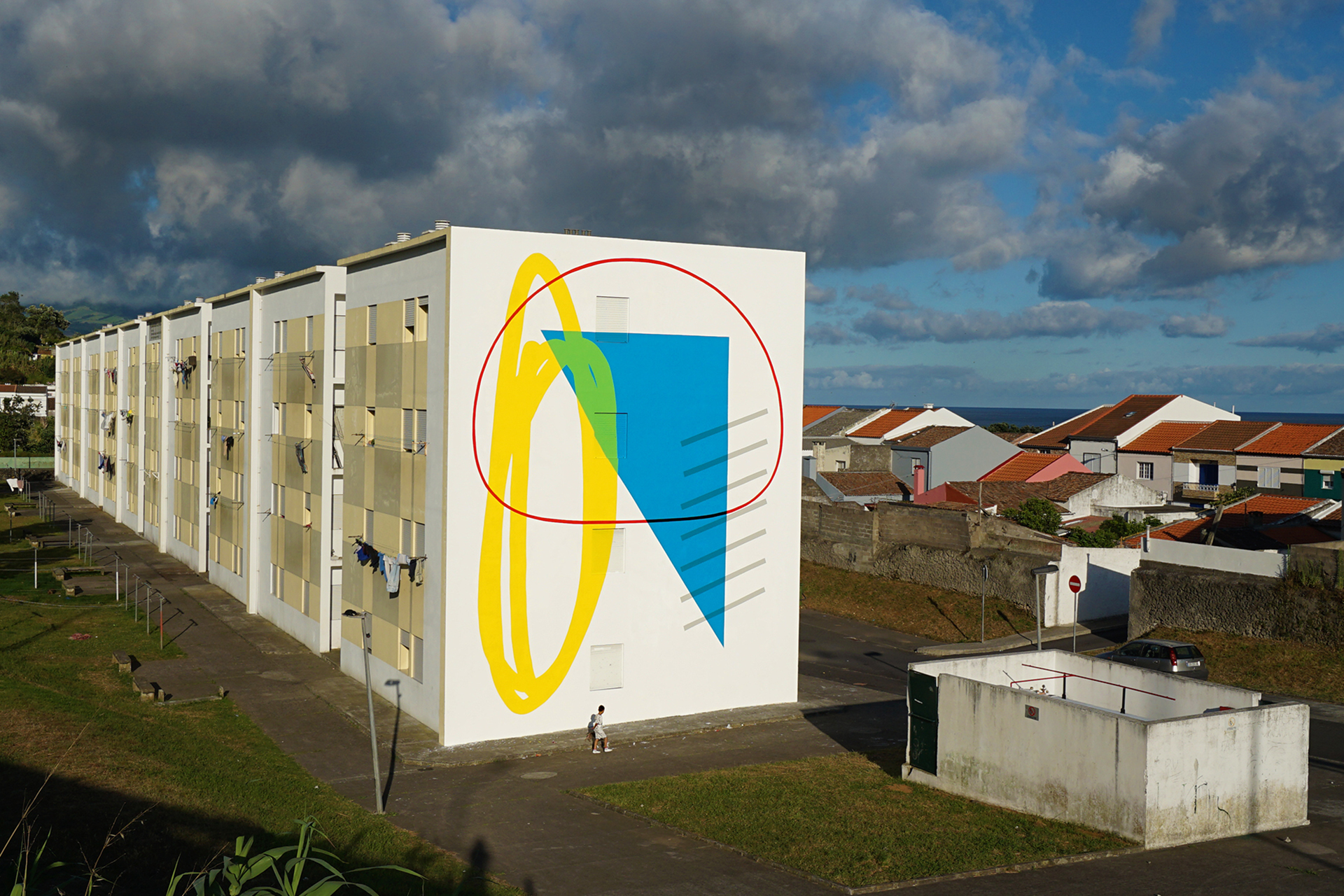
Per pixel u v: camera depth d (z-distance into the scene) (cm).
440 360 2639
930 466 6875
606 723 2789
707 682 2930
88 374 7994
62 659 3222
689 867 1794
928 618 4088
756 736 2712
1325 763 2322
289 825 1869
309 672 3272
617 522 2789
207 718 2745
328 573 3509
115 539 6116
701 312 2895
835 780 2303
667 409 2853
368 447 3117
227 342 4609
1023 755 2042
